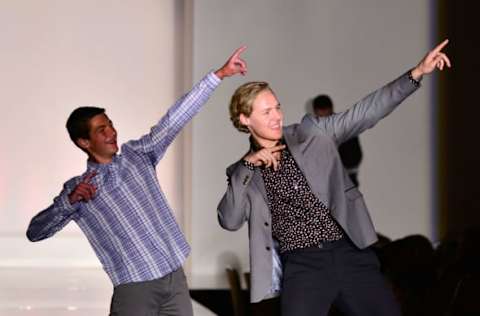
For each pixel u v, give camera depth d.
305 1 11.22
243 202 5.14
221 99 11.12
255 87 5.12
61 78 12.02
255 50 11.16
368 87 11.33
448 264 7.30
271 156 4.99
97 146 5.30
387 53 11.36
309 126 5.13
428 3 11.43
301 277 5.04
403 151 11.55
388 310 5.04
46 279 10.04
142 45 12.14
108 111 12.10
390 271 6.70
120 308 5.21
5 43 11.94
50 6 12.00
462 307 5.79
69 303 8.81
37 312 8.66
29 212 12.02
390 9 11.36
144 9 12.13
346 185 5.08
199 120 11.11
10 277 10.16
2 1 11.91
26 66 11.98
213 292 11.01
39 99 12.00
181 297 5.29
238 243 11.20
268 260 5.16
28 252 11.20
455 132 11.57
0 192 11.96
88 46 12.06
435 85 11.57
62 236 11.46
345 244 5.07
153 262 5.20
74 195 5.15
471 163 11.59
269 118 5.08
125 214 5.21
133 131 12.14
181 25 12.18
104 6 12.08
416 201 11.57
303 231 5.06
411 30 11.41
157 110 12.16
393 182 11.54
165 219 5.30
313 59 11.24
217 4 11.09
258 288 5.15
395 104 5.03
